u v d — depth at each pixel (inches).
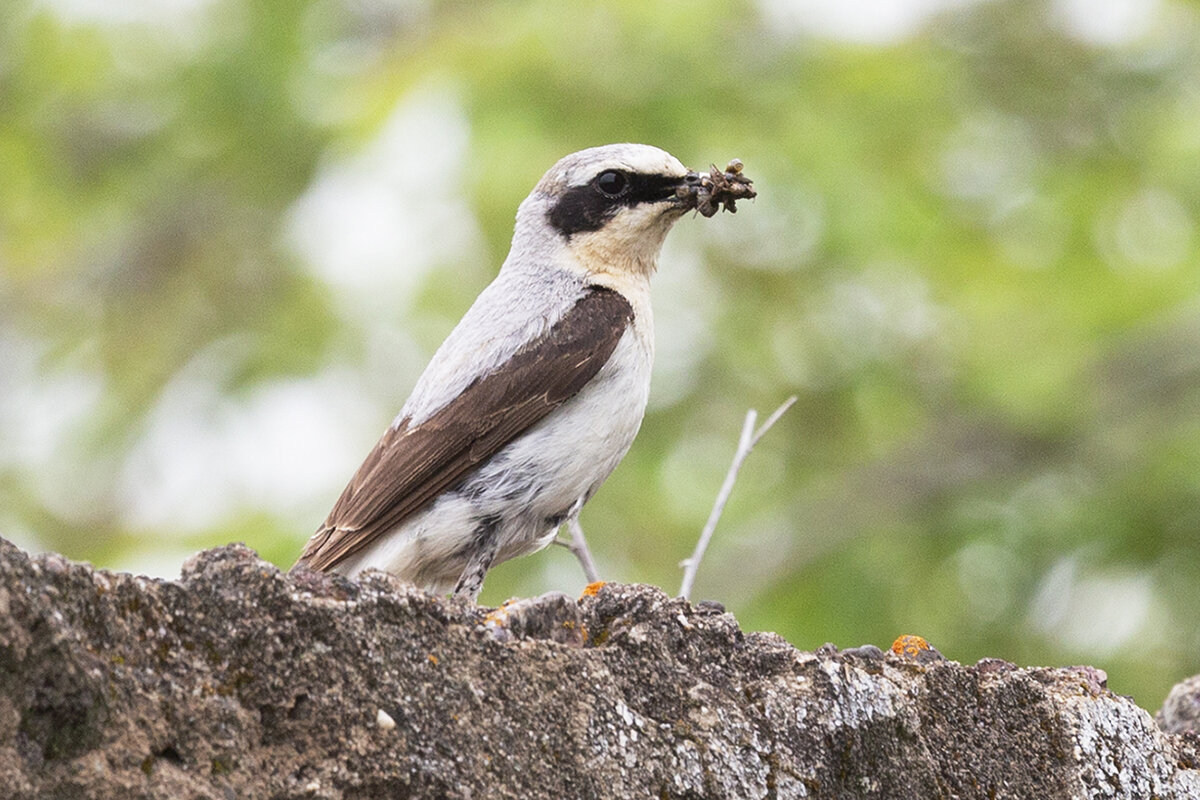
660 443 652.7
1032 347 712.4
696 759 179.0
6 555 137.3
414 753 159.5
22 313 762.8
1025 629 631.8
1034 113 767.1
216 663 152.6
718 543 640.4
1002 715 206.8
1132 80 767.1
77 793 137.7
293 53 735.7
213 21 759.1
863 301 706.2
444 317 696.4
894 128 709.3
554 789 167.9
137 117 771.4
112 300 759.7
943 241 713.6
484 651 169.2
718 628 191.0
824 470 694.5
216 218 767.7
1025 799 202.4
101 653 144.5
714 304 686.5
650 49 681.0
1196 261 724.7
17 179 781.9
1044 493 699.4
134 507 676.7
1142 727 217.2
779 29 712.4
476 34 708.0
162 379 713.6
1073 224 741.3
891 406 699.4
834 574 660.1
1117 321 716.7
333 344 710.5
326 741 155.6
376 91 709.9
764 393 684.1
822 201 672.4
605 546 621.6
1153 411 713.0
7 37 772.0
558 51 679.7
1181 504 651.5
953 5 769.6
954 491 692.1
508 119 665.0
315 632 158.1
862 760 191.3
